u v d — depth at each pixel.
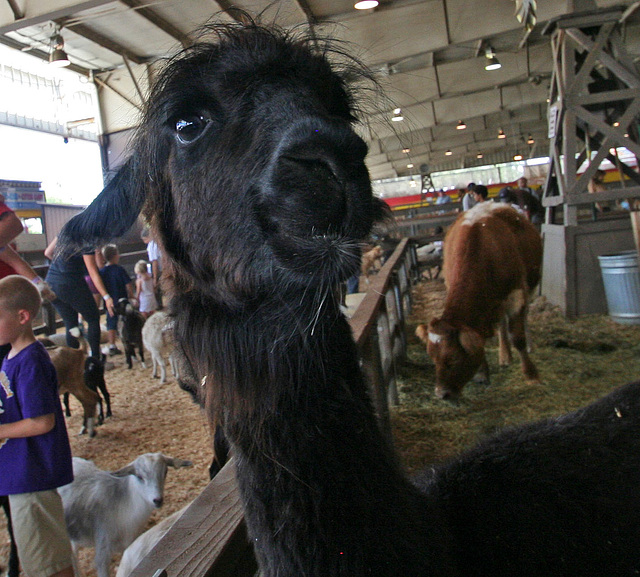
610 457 1.61
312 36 1.58
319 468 1.09
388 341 4.42
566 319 6.93
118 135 11.14
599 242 6.98
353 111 1.70
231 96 1.23
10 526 2.93
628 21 12.37
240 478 1.18
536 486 1.51
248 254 1.16
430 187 27.44
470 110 19.62
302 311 1.14
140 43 9.87
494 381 5.00
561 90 7.27
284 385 1.14
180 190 1.32
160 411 5.61
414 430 4.09
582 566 1.40
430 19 11.49
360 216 1.13
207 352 1.26
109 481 3.26
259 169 1.14
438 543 1.21
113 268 7.88
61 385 4.87
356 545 1.06
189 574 1.09
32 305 2.49
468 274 4.55
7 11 7.13
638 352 5.38
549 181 8.20
